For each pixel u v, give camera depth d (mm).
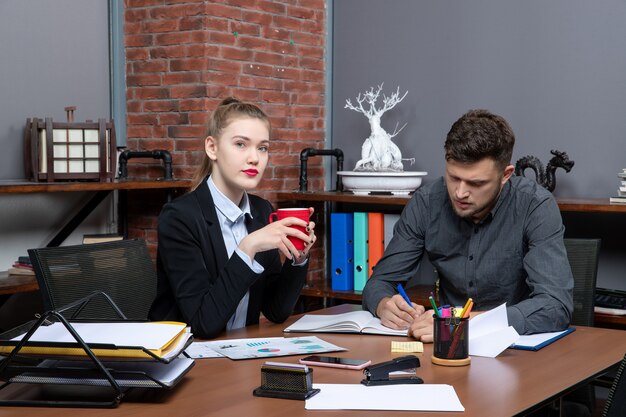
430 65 3709
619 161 3221
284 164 3775
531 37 3422
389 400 1333
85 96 3432
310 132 3926
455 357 1600
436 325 1612
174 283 1918
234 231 2055
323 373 1525
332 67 4020
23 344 1351
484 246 2232
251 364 1593
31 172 3064
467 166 1931
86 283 1971
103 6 3512
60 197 3293
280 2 3701
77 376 1354
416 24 3740
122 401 1336
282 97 3746
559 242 2107
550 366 1604
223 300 1828
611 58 3223
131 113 3588
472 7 3574
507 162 1981
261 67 3619
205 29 3354
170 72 3461
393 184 3467
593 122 3279
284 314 2096
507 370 1565
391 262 2318
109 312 2002
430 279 3684
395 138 3840
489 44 3535
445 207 2289
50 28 3268
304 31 3850
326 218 4023
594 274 2348
